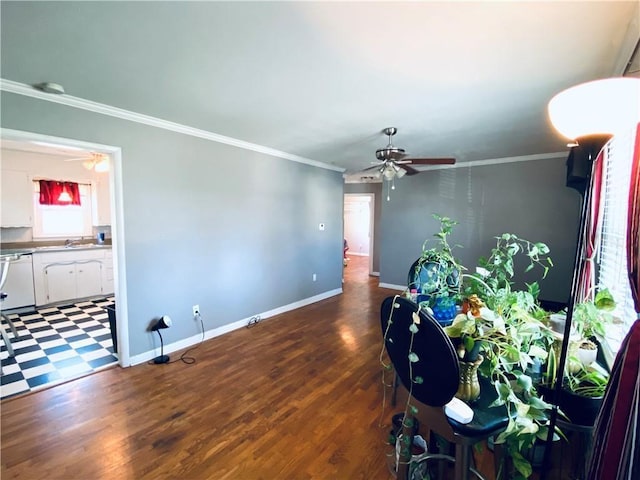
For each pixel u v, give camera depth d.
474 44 1.63
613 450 0.99
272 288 4.32
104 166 3.70
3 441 1.89
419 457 1.54
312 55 1.75
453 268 1.88
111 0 1.30
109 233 5.76
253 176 3.94
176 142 3.10
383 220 6.06
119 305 2.79
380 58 1.78
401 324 1.26
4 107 2.12
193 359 3.00
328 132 3.29
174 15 1.40
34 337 3.54
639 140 1.07
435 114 2.71
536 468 1.73
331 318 4.28
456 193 5.20
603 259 2.21
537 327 1.30
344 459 1.79
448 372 1.12
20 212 4.66
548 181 4.42
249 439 1.94
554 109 1.04
